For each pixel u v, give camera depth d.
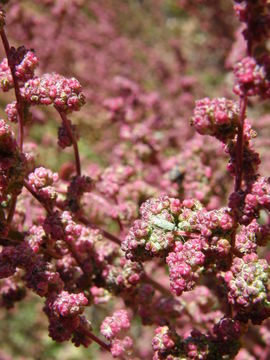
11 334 0.41
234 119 0.13
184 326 0.23
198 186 0.23
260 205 0.14
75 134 0.18
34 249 0.16
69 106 0.14
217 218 0.13
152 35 0.47
